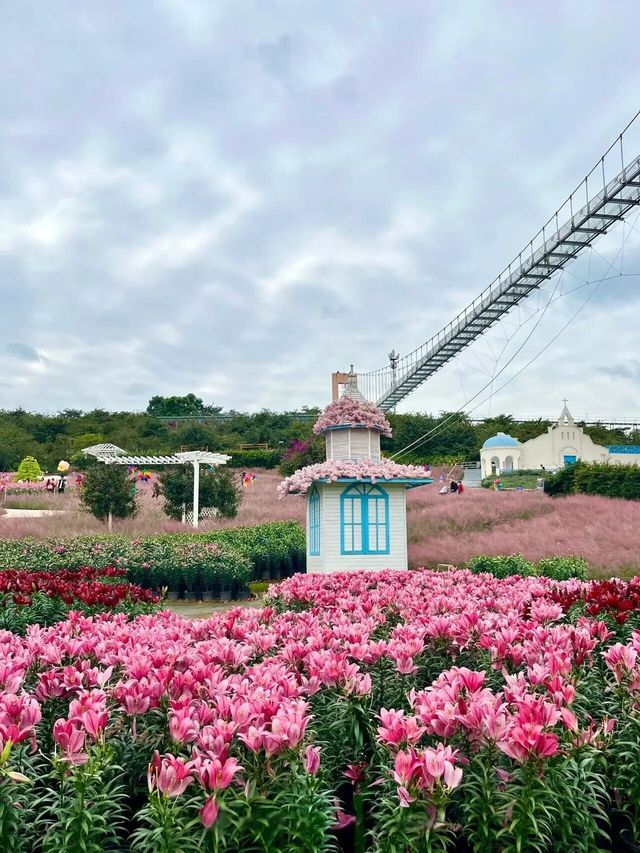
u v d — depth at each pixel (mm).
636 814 3721
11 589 8477
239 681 4223
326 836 3193
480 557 15812
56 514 25828
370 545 14438
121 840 3518
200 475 26484
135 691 3799
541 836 3057
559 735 3658
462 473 49750
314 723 4148
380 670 4852
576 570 14672
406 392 48906
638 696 3984
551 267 31328
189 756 3443
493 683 4906
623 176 25250
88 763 3111
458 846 3541
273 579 18656
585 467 30656
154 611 8945
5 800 3062
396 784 3246
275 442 69000
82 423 79375
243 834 3084
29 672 4820
